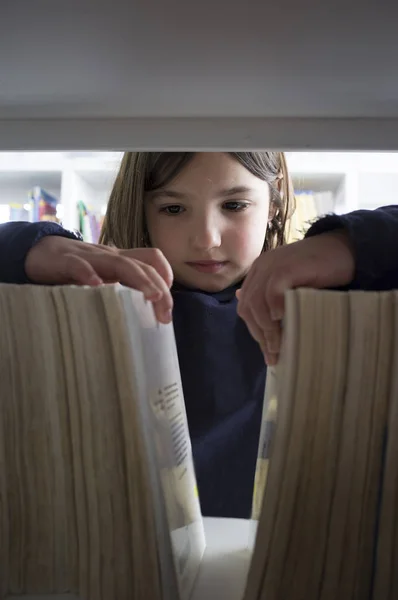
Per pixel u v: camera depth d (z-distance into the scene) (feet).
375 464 0.85
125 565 0.92
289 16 0.80
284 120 1.21
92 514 0.93
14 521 0.98
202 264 2.83
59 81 1.03
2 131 1.23
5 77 1.00
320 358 0.82
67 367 0.90
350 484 0.86
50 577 0.97
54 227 1.68
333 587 0.87
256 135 1.21
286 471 0.85
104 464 0.91
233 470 2.45
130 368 0.88
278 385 0.95
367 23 0.82
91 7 0.79
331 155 5.33
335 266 1.23
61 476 0.94
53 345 0.90
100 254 1.47
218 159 2.66
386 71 0.97
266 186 2.97
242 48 0.90
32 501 0.97
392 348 0.82
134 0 0.75
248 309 1.25
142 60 0.94
